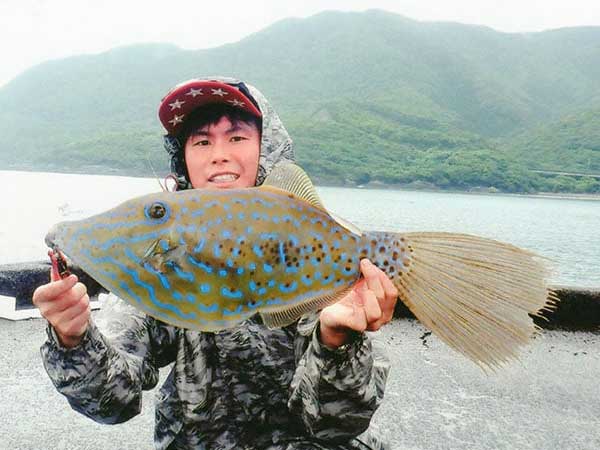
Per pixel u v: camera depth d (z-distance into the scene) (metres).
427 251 0.67
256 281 0.63
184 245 0.60
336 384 0.73
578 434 1.43
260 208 0.63
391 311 0.67
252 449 0.89
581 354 2.01
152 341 0.88
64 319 0.65
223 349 0.87
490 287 0.64
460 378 1.79
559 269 0.62
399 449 1.32
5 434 1.36
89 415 0.76
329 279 0.65
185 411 0.86
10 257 6.07
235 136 0.91
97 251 0.59
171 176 1.04
